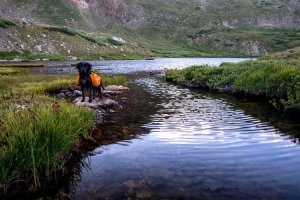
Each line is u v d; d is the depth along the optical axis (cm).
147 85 2600
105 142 888
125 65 6506
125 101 1656
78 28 18575
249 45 17462
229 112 1330
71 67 5356
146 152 791
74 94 1886
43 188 589
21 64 5894
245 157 737
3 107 1086
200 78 2498
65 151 745
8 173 588
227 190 561
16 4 18475
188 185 586
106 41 12606
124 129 1039
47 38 9600
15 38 8644
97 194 557
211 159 728
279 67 1848
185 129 1029
